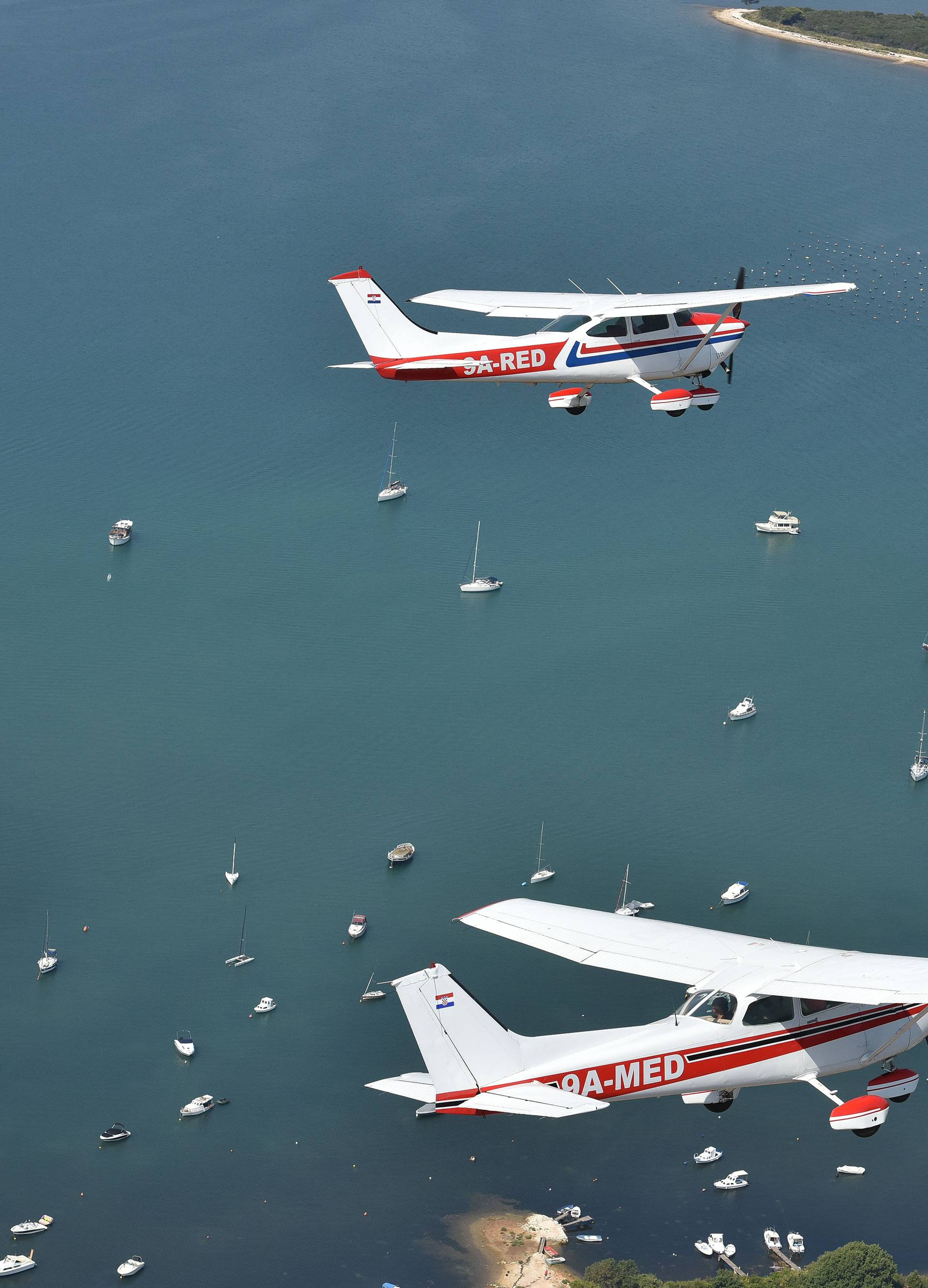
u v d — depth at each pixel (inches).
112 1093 5802.2
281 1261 5152.6
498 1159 5585.6
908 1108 5787.4
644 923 2395.4
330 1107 5777.6
